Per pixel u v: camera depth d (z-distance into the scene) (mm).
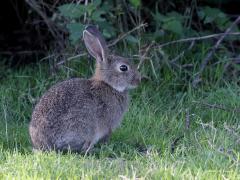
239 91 11930
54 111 9688
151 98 12039
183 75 12883
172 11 13852
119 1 13195
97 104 10078
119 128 10906
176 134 10555
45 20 13242
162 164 8734
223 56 13289
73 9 12141
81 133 9859
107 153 9766
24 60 14469
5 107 11750
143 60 12336
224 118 11117
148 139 10297
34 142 9703
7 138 10242
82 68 12789
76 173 8375
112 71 10398
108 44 12812
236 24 13617
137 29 12805
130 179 8070
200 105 11531
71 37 11797
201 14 13320
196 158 9062
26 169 8422
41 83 12469
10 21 15414
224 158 9008
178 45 13352
